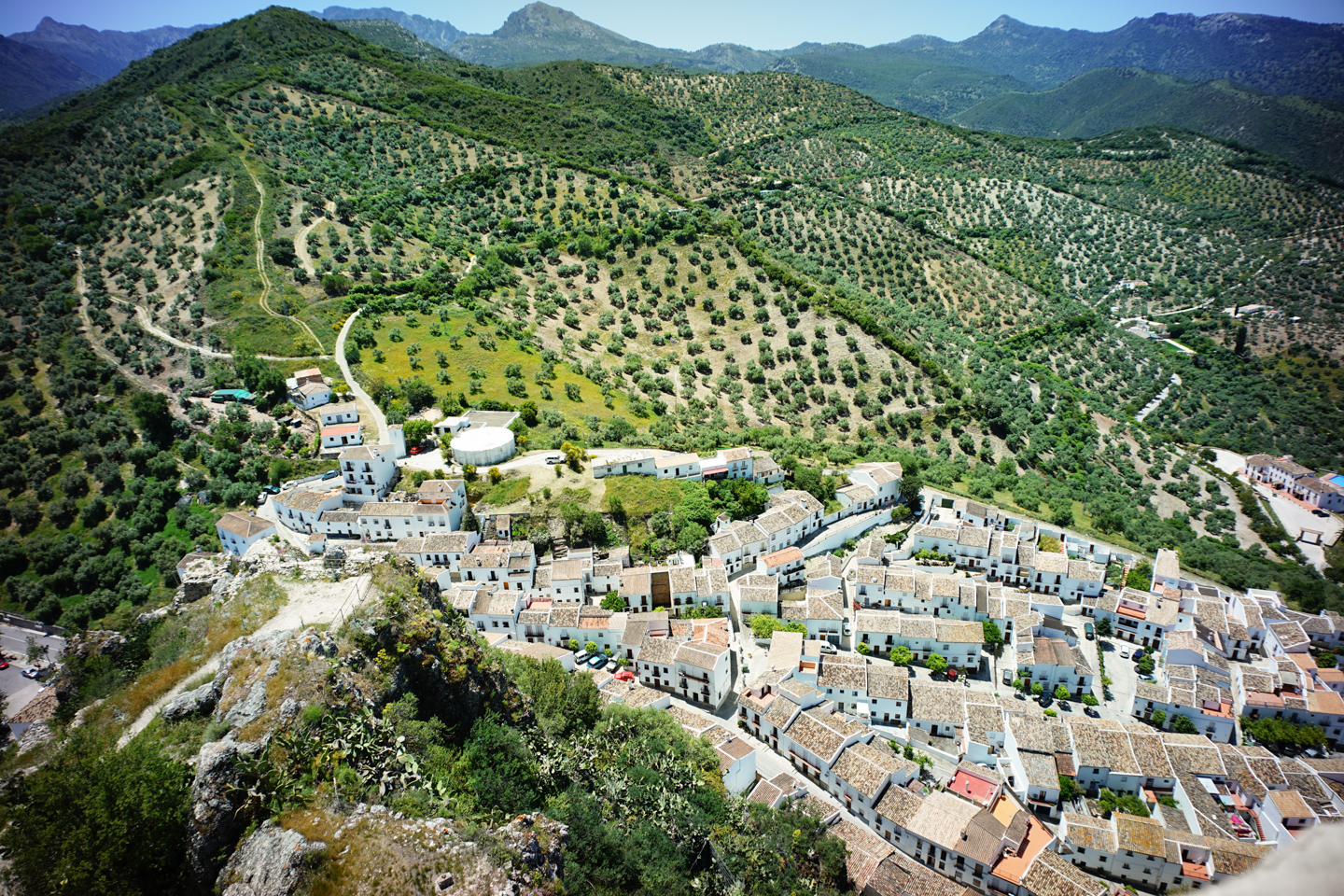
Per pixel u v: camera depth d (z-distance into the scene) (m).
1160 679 123.44
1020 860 84.50
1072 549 159.88
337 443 173.38
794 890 74.44
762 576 134.00
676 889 66.75
